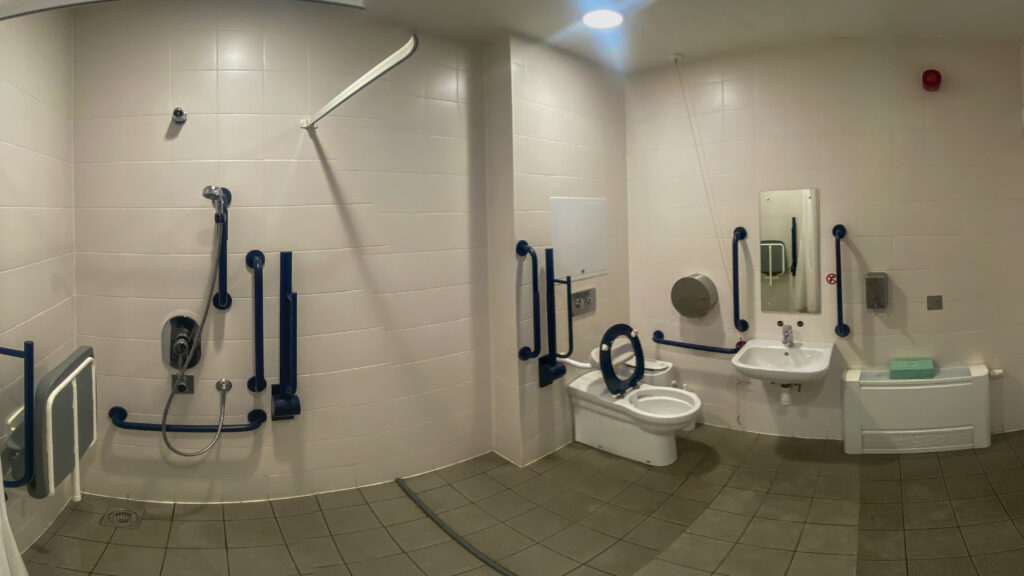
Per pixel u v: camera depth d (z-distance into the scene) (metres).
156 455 2.64
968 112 3.12
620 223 3.74
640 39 3.11
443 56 2.99
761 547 2.33
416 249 2.95
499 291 3.15
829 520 2.51
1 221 2.01
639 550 2.34
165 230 2.56
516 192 3.02
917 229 3.18
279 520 2.56
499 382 3.21
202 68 2.55
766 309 3.44
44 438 1.90
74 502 2.61
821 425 3.36
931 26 2.95
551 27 2.89
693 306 3.50
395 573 2.20
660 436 3.07
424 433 3.02
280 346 2.60
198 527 2.48
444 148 3.01
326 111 2.42
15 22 2.10
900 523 2.46
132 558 2.26
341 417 2.81
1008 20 2.84
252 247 2.62
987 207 3.15
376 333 2.86
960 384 3.08
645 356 3.84
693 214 3.59
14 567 1.69
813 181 3.28
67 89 2.50
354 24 2.73
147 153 2.54
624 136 3.76
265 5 2.59
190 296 2.58
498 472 3.04
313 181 2.69
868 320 3.25
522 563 2.26
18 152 2.12
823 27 2.96
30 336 2.21
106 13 2.53
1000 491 2.67
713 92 3.47
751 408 3.51
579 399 3.37
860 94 3.18
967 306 3.20
